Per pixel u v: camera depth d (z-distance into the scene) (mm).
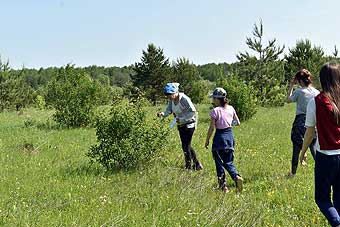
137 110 9578
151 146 9414
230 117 8164
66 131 16203
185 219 5777
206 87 45844
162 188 7477
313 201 6762
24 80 42688
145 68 55406
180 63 55406
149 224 5598
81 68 18625
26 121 19422
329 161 5004
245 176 8867
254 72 34500
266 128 17594
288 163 10062
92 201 6742
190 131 9492
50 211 6207
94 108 17812
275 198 7062
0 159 10344
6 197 6957
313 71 42688
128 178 8352
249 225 5629
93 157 9430
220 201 6719
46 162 10039
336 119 4965
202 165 9922
